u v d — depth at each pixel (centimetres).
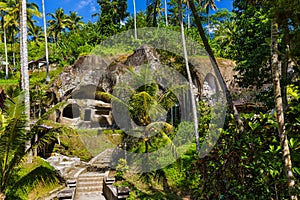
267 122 325
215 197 341
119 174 998
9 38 3147
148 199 817
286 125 300
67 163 1202
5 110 659
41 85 2008
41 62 2784
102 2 3127
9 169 653
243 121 377
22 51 1102
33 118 1673
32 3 2308
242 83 890
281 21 260
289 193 251
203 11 2897
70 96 1712
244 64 859
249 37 916
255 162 294
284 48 310
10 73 3105
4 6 2420
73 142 1449
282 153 266
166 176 967
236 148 316
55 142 1450
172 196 840
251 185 306
